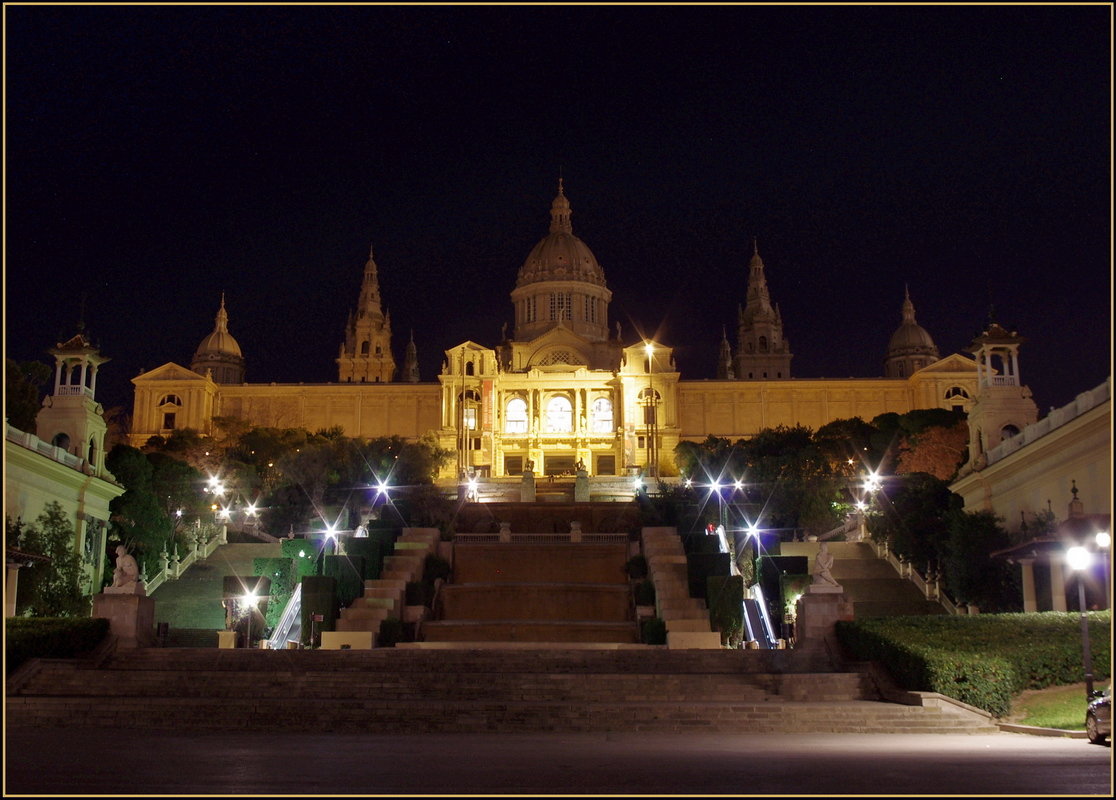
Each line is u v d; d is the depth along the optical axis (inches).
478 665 1818.4
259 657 1828.2
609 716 1456.7
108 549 2972.4
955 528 2514.8
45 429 2773.1
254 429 5506.9
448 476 6107.3
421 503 4057.6
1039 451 2359.7
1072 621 1692.9
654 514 3646.7
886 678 1646.2
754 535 3331.7
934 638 1652.3
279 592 2704.2
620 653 1838.1
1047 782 842.8
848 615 1887.3
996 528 2468.0
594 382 6476.4
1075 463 2206.0
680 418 6574.8
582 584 2815.0
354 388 6619.1
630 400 6373.0
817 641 1872.5
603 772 922.7
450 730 1422.2
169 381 6441.9
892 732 1408.7
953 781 853.8
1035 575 2276.1
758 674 1737.2
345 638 2311.8
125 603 1926.7
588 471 6397.6
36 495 2488.9
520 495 5073.8
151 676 1664.6
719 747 1192.8
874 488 3634.4
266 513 4062.5
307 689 1658.5
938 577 2659.9
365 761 1008.2
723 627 2386.8
